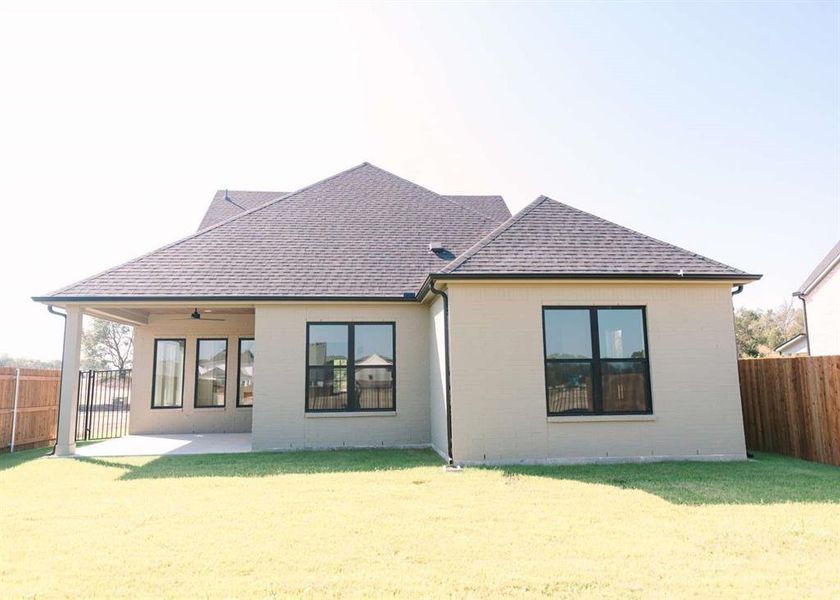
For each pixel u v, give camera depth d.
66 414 11.84
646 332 10.72
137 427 16.22
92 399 16.89
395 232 15.20
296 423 12.52
